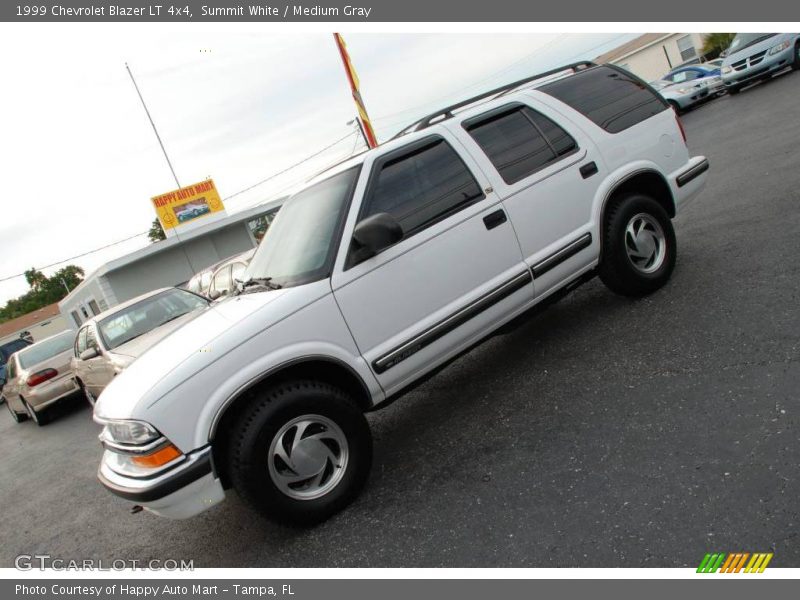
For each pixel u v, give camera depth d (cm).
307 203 377
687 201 485
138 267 2402
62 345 1079
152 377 293
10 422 1293
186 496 282
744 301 395
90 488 568
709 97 1977
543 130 416
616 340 413
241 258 896
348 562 280
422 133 374
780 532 212
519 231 382
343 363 319
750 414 279
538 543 249
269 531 338
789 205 558
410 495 319
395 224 305
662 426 296
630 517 244
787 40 1564
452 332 353
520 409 372
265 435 292
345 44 1052
